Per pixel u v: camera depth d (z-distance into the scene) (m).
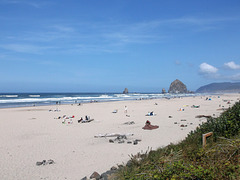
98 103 54.06
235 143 5.76
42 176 8.38
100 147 12.33
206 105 44.03
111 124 20.73
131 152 11.14
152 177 4.87
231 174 4.41
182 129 17.14
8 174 8.62
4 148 12.41
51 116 28.31
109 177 7.15
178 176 4.44
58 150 11.91
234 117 7.82
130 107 41.50
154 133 15.80
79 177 8.20
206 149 6.02
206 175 4.38
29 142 13.82
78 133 16.53
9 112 33.31
